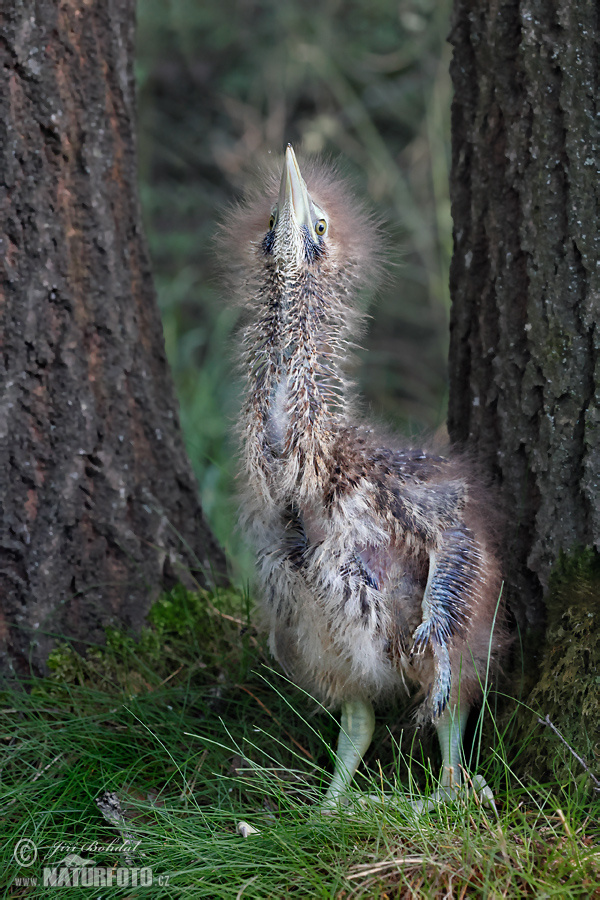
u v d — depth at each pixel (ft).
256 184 20.81
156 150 52.80
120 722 19.72
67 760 18.74
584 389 17.83
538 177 17.78
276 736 19.47
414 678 17.63
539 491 18.52
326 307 18.21
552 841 15.15
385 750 19.43
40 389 20.49
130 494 21.83
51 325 20.27
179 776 18.61
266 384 17.58
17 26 18.98
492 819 16.16
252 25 54.24
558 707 17.44
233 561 27.32
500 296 18.81
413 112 49.52
